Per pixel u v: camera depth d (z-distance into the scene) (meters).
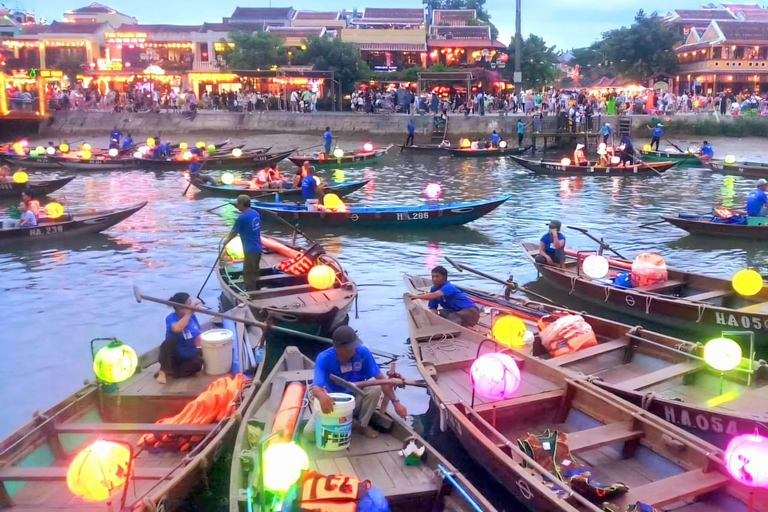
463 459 7.86
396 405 7.62
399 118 46.12
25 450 6.71
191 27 59.69
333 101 49.19
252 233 12.75
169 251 17.62
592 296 12.83
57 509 6.20
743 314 10.30
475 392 8.18
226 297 13.23
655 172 31.03
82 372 10.23
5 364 10.51
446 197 26.66
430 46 55.41
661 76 59.06
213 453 6.77
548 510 6.03
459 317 10.80
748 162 35.78
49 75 52.66
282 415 7.27
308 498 5.21
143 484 6.56
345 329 7.26
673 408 7.59
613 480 6.82
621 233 19.88
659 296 11.55
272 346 11.34
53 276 15.27
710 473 6.34
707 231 18.14
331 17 62.22
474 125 45.25
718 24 56.38
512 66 55.72
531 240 18.98
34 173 34.25
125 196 26.80
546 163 32.91
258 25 59.03
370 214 19.44
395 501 6.16
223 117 47.41
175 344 8.47
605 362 9.60
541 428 7.99
